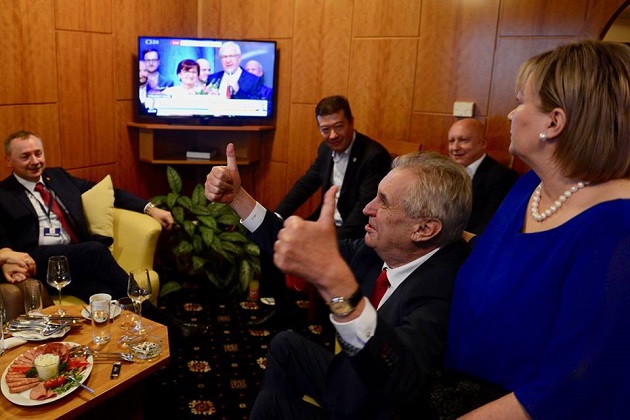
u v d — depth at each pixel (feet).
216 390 8.57
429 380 3.52
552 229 2.99
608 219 2.70
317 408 4.91
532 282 2.97
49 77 11.28
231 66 13.35
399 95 12.72
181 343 9.95
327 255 2.78
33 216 9.74
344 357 3.82
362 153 10.59
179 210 12.46
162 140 13.78
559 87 2.82
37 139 9.86
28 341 6.46
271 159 14.76
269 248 5.52
